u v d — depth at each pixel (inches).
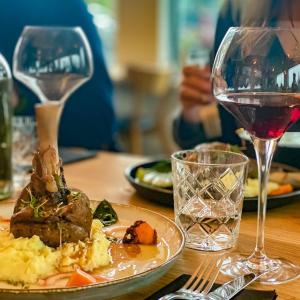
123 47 223.1
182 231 33.1
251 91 31.8
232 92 32.1
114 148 92.9
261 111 31.0
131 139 186.5
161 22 215.0
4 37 83.5
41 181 31.3
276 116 31.1
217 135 57.4
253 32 31.9
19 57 50.6
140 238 32.8
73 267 29.2
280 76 31.3
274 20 51.4
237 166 35.4
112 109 90.8
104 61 89.4
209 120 58.7
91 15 89.0
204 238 35.4
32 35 50.3
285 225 40.0
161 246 32.7
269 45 31.6
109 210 36.8
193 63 61.7
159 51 216.8
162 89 185.5
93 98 88.4
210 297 27.4
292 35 31.6
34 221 30.2
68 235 30.3
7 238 30.6
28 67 50.2
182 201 36.1
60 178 31.7
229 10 50.4
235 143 49.1
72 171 55.0
